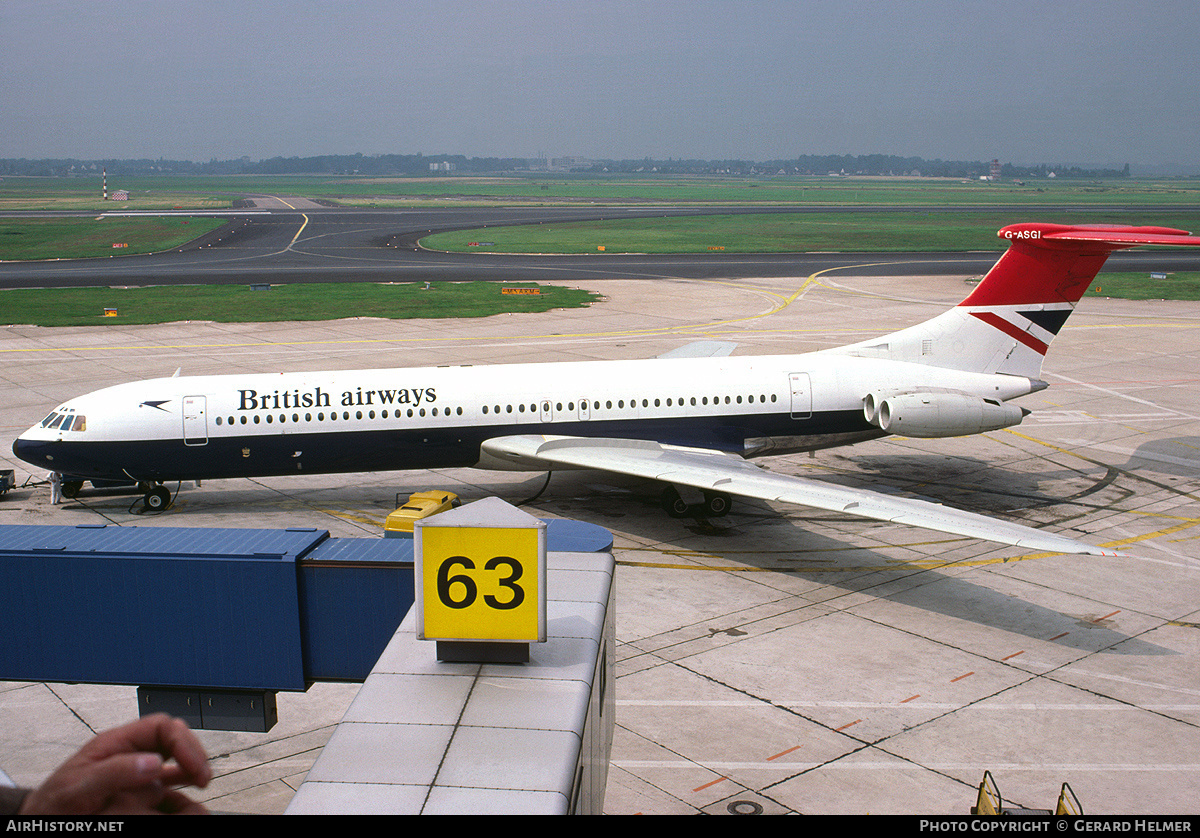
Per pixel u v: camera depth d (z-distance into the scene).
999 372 33.22
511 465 31.73
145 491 31.03
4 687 19.83
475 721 9.48
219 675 15.58
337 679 15.55
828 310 73.75
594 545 14.56
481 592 10.38
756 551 27.94
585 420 31.17
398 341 60.53
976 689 19.62
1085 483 34.59
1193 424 42.41
